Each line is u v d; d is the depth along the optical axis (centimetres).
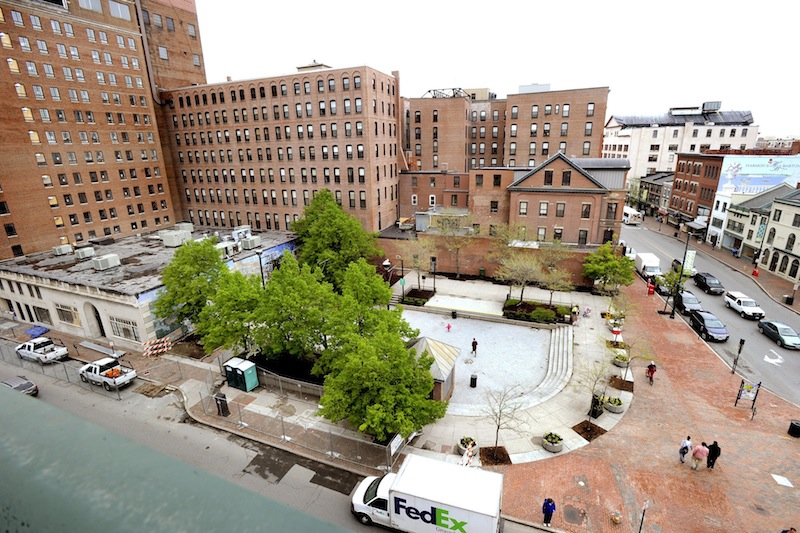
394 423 2212
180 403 2984
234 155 6862
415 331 2836
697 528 1930
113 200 6412
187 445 2564
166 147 7331
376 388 2336
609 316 3931
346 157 6094
